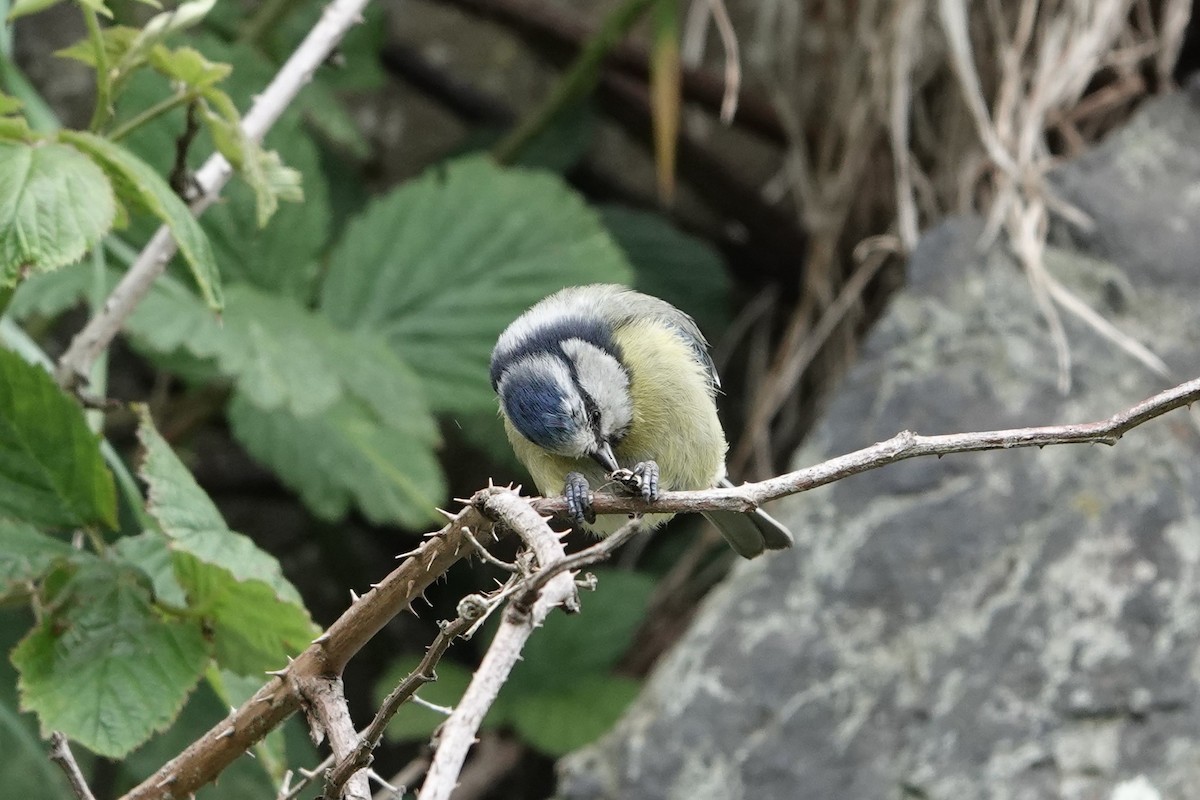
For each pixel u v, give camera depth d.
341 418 9.05
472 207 9.89
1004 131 10.06
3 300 5.53
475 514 3.78
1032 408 8.65
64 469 5.25
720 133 13.78
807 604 8.27
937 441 3.79
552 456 6.61
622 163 14.08
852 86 11.02
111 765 9.40
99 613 4.99
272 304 8.72
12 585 5.03
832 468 3.81
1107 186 9.65
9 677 7.04
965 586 8.08
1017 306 9.09
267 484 13.23
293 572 13.15
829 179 11.30
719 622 8.34
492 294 9.62
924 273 9.46
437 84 14.02
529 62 14.37
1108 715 7.43
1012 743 7.43
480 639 12.34
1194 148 9.84
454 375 9.38
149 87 8.41
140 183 4.92
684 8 13.71
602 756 8.04
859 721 7.75
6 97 4.99
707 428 6.89
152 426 5.32
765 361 12.48
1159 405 3.71
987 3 10.55
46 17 13.12
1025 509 8.26
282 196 5.70
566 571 3.13
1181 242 9.29
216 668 5.25
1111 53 10.50
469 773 10.34
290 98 6.27
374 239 9.76
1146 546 7.95
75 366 5.90
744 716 7.91
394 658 12.69
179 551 5.04
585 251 9.82
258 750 5.37
